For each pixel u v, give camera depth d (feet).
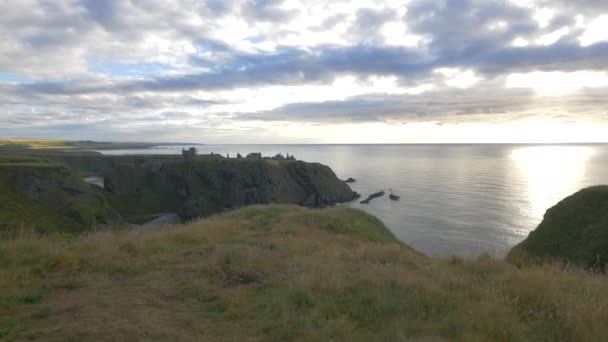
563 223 49.21
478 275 29.73
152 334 17.90
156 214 298.56
